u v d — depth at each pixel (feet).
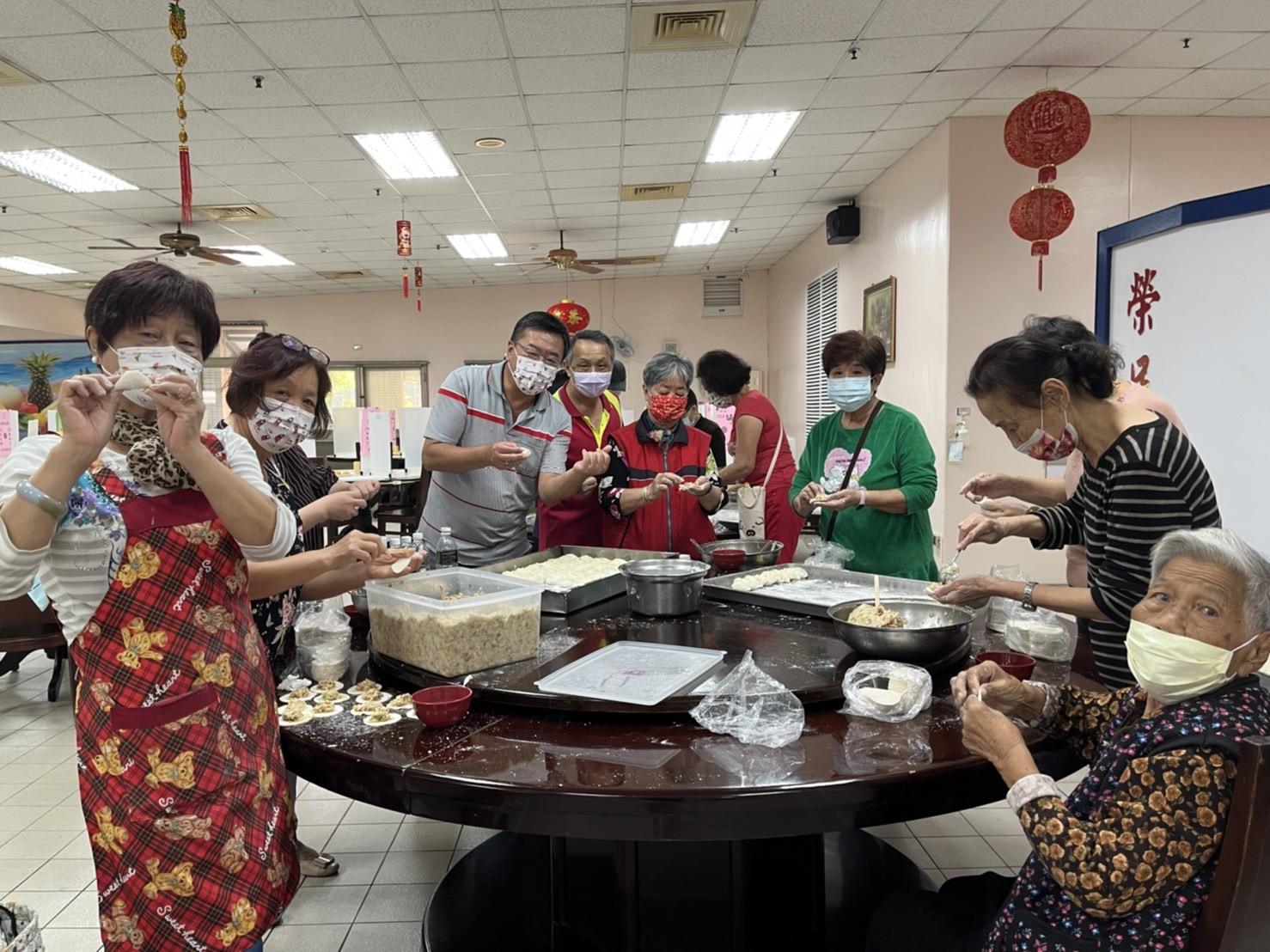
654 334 35.86
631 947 5.13
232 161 18.13
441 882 6.66
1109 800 3.20
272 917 3.93
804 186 21.54
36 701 12.40
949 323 16.65
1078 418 4.89
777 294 33.35
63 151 17.31
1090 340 4.87
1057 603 4.97
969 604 7.11
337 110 15.35
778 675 4.94
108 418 3.34
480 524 8.38
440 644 4.96
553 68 13.78
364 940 6.43
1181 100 15.61
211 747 3.71
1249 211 7.23
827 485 9.12
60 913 6.90
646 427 9.32
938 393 17.19
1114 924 3.16
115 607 3.63
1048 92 12.71
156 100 14.65
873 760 3.98
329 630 5.60
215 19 11.81
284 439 5.60
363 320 37.04
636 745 4.24
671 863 5.12
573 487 7.94
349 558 4.43
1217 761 3.00
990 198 16.51
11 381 16.35
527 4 11.66
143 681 3.65
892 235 19.89
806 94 15.17
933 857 7.46
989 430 16.76
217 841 3.71
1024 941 3.42
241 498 3.69
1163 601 3.34
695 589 6.49
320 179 19.66
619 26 12.40
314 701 5.01
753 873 5.26
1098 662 5.05
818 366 27.09
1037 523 5.89
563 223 25.00
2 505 3.36
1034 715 4.27
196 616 3.77
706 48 13.21
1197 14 12.39
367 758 4.12
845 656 5.35
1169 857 2.97
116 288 3.62
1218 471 7.61
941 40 13.17
